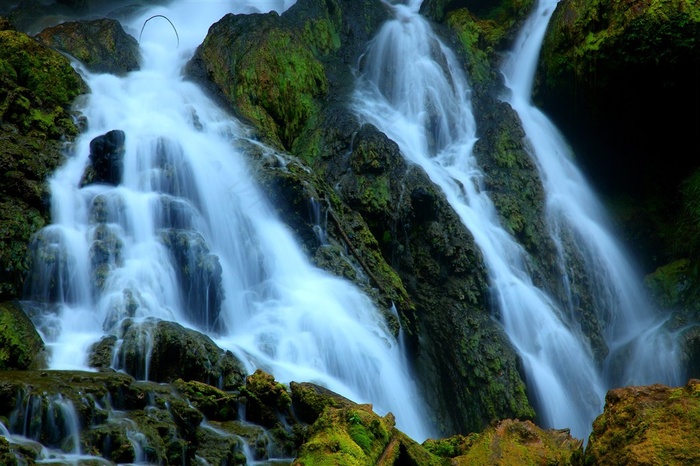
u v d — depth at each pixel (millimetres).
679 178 15281
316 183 11578
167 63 14336
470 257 12133
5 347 7527
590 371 12609
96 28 13914
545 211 14031
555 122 15945
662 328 13086
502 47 17078
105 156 10023
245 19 14609
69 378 6508
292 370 8758
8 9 17516
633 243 15062
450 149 14828
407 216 12266
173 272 9242
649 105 14633
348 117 13906
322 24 15984
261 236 10695
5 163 9312
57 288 8750
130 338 7727
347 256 11164
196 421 6723
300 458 5820
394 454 6145
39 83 11375
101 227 9258
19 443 5762
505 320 12125
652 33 13531
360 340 9836
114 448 6027
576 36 14812
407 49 15883
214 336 9188
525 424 6469
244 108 13500
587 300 13570
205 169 10852
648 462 5152
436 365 11391
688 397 5453
